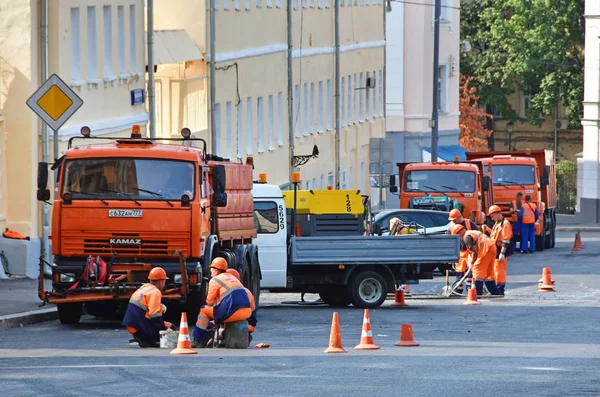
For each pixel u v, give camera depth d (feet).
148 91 310.04
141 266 186.70
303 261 233.14
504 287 263.29
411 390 120.16
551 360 145.38
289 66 425.69
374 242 234.58
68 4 271.90
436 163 362.94
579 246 433.07
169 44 333.01
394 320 208.44
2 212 261.03
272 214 234.17
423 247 235.40
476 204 358.23
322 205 261.65
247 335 160.66
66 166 188.44
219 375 130.72
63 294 184.85
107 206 186.70
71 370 134.41
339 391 119.65
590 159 611.47
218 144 367.45
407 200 361.51
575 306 237.25
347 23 514.68
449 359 146.30
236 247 211.41
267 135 415.44
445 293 264.11
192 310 192.13
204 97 354.54
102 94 290.76
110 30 296.30
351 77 522.47
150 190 187.32
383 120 577.02
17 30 260.42
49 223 263.49
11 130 261.24
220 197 191.93
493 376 130.00
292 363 141.59
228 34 375.66
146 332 161.07
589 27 603.67
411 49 607.78
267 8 411.95
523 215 414.00
